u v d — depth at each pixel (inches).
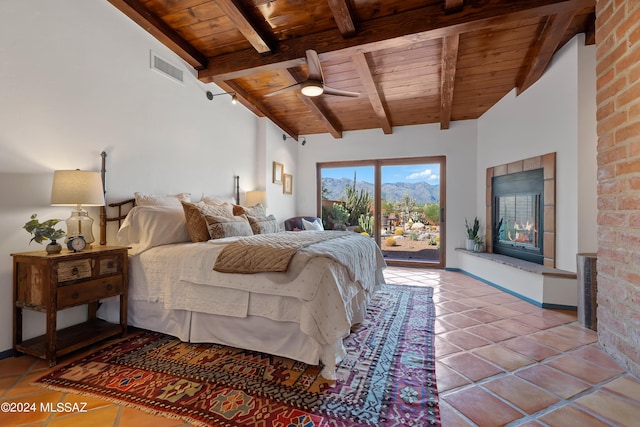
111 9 102.0
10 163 77.1
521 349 81.3
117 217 103.2
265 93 172.6
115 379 66.6
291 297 72.7
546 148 130.5
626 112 68.9
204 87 146.4
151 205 107.6
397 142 211.5
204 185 145.5
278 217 206.4
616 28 71.8
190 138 137.1
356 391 62.1
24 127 79.4
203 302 82.0
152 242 93.6
